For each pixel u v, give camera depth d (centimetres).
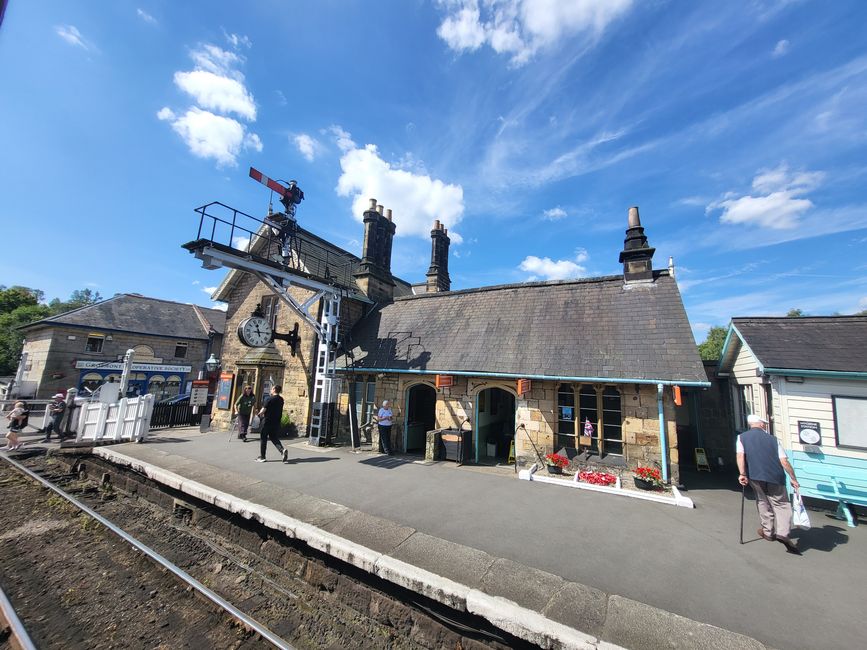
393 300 1573
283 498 658
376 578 464
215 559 598
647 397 870
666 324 952
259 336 1181
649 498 730
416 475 865
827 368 723
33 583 527
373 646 420
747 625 363
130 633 434
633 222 1166
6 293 4172
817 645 338
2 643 416
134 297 2923
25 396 2127
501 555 486
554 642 339
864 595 420
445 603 400
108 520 710
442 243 1808
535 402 984
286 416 1313
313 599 494
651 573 455
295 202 1197
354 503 650
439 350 1173
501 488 787
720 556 505
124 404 1170
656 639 338
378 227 1662
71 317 2381
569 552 502
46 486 894
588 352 960
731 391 1095
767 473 553
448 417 1105
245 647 414
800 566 484
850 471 690
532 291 1277
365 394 1279
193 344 2909
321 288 1241
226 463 888
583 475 835
